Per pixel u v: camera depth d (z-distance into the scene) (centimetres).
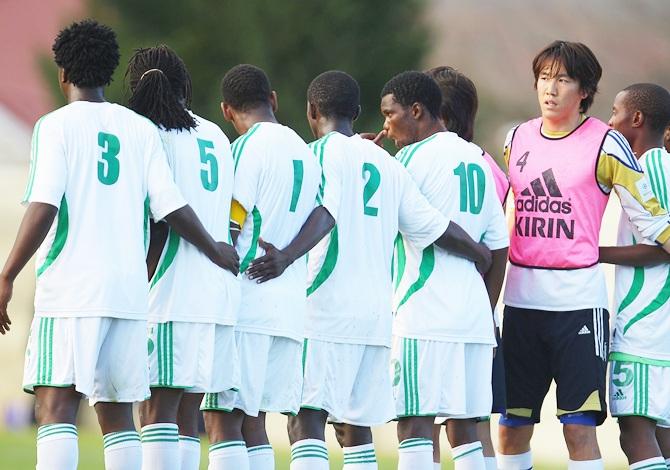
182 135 2394
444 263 2584
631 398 2686
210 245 2334
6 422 6419
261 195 2438
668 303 2689
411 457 2553
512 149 2766
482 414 2603
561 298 2666
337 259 2495
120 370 2236
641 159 2723
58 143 2209
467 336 2570
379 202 2528
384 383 2539
